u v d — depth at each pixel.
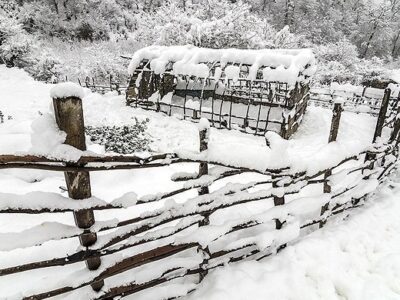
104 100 12.23
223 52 11.55
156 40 19.50
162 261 3.07
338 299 3.13
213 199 2.98
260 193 3.33
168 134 9.59
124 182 5.64
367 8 46.53
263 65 10.85
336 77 25.41
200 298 2.81
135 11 30.98
